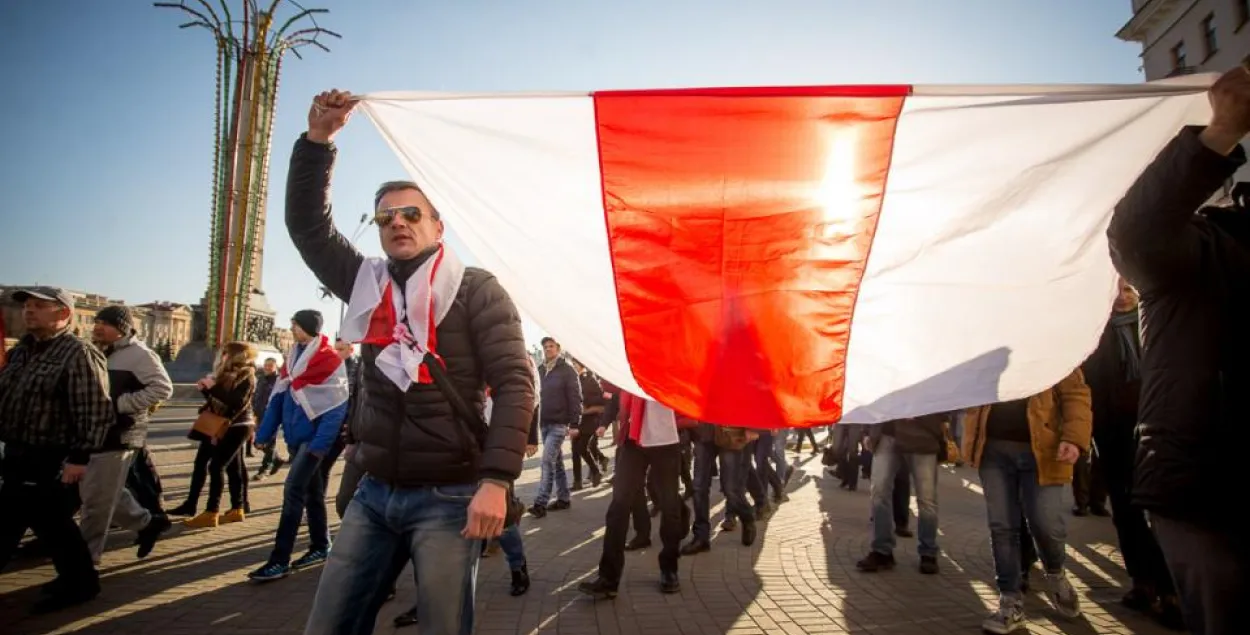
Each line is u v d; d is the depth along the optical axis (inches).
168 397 192.9
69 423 155.4
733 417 95.0
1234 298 72.3
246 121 1275.8
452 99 96.9
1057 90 89.4
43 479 154.2
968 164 94.7
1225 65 975.6
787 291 96.0
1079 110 92.6
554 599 174.2
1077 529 260.5
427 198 91.6
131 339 190.1
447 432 79.8
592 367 95.3
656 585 187.5
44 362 154.3
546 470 290.5
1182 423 71.9
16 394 153.2
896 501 258.4
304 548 221.6
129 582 179.8
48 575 184.9
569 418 291.6
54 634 143.3
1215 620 69.6
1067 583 157.6
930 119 94.7
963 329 95.3
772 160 96.6
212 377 253.8
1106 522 273.4
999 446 157.0
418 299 82.8
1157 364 75.7
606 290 96.2
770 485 363.6
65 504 158.1
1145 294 77.9
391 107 95.6
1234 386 70.5
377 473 80.1
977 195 94.8
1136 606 165.8
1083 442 149.4
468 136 96.7
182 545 221.6
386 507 80.6
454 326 83.8
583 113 98.2
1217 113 65.2
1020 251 94.7
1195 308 73.4
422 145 95.3
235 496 265.9
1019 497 160.4
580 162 97.3
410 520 79.2
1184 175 66.9
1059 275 94.0
